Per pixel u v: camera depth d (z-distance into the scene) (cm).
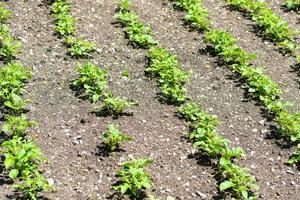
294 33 1441
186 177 919
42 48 1260
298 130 1031
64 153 944
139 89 1156
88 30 1362
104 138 955
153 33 1391
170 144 998
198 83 1205
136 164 888
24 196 826
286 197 898
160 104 1116
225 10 1568
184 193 882
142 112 1084
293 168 970
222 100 1154
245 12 1566
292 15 1593
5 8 1399
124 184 849
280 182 932
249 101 1159
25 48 1250
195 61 1288
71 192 857
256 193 898
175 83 1155
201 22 1422
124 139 956
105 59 1252
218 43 1327
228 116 1102
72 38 1308
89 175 900
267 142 1036
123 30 1386
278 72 1291
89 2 1498
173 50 1323
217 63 1289
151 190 879
